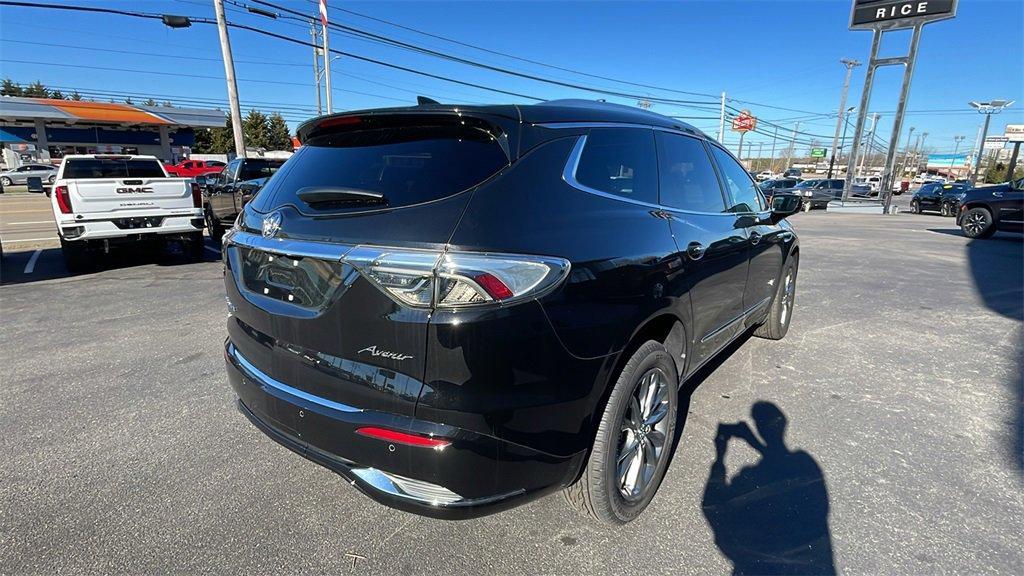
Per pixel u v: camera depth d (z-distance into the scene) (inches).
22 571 83.9
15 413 135.9
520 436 73.5
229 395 147.1
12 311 231.1
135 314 226.8
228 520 96.5
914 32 929.5
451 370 69.6
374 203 78.8
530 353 72.4
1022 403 143.9
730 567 85.7
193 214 338.6
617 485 91.5
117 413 136.2
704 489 105.7
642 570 85.2
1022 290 280.7
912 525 95.3
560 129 89.1
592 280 80.1
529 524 95.7
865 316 229.0
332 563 86.5
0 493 103.3
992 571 84.4
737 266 132.5
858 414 137.1
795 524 95.7
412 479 73.4
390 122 90.7
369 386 74.4
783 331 194.5
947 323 218.8
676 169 118.0
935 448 120.9
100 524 95.0
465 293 69.1
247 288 94.2
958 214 549.6
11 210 745.6
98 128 1600.6
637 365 90.6
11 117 1386.6
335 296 76.1
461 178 77.9
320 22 776.9
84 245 312.0
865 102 1070.4
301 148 106.5
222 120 1786.4
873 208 1094.4
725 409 139.4
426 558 87.7
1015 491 105.3
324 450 80.4
